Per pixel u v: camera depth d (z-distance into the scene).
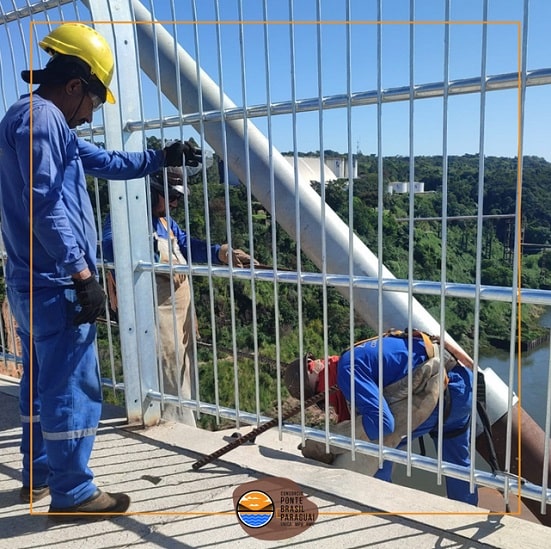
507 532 2.40
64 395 2.48
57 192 2.22
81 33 2.44
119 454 3.28
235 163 3.49
